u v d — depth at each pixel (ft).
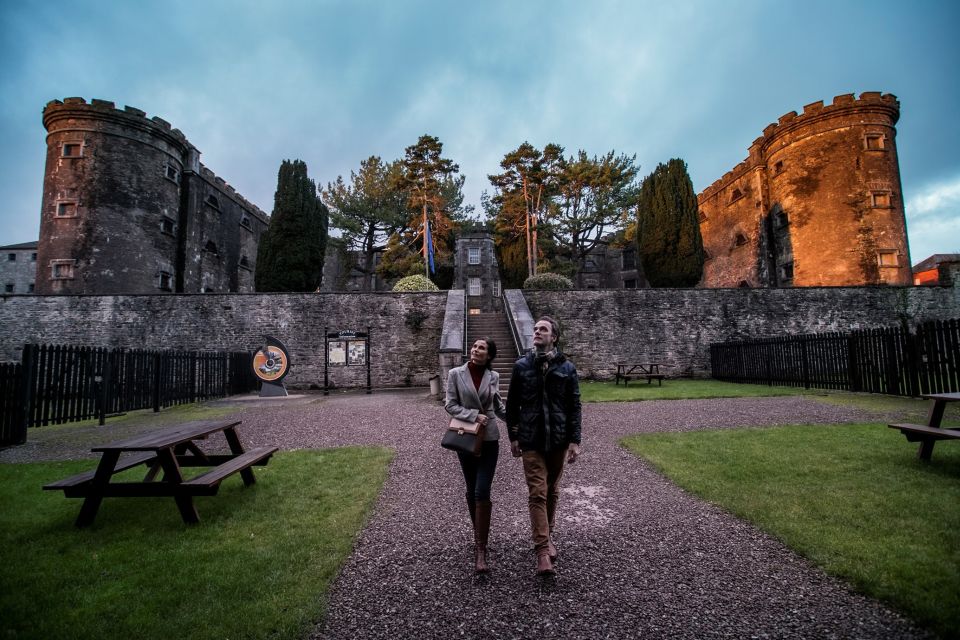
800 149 76.18
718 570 9.80
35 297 54.80
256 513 13.43
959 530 10.85
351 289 131.23
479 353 11.12
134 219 71.82
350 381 53.42
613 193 108.99
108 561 10.45
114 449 12.00
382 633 7.82
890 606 8.20
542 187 98.68
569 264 109.40
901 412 26.43
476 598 8.91
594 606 8.57
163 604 8.69
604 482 15.97
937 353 30.68
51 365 28.35
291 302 54.65
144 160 73.67
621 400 34.19
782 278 79.36
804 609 8.29
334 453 20.48
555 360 10.58
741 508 12.80
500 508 13.94
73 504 14.38
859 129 72.08
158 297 54.90
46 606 8.66
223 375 47.39
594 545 11.20
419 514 13.44
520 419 10.39
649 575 9.68
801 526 11.45
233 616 8.25
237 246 95.35
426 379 53.52
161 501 14.43
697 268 74.90
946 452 17.26
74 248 68.13
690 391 39.09
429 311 54.65
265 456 15.83
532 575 9.78
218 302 54.65
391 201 115.03
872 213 70.64
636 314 56.54
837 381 38.09
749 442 20.08
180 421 30.86
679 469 16.67
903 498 12.91
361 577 9.78
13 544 11.50
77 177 69.41
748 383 47.75
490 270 111.45
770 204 82.43
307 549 11.00
